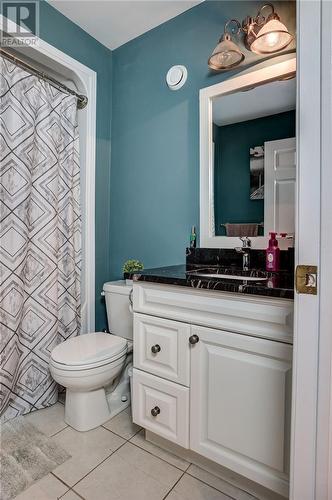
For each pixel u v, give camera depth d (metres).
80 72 1.90
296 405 0.78
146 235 1.96
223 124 1.64
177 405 1.23
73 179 1.92
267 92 1.52
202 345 1.15
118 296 1.81
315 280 0.74
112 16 1.79
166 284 1.24
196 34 1.72
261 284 1.04
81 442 1.39
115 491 1.12
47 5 1.69
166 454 1.32
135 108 2.01
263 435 1.01
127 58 2.04
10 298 1.55
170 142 1.84
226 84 1.61
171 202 1.84
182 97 1.78
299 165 0.75
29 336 1.67
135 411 1.39
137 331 1.37
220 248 1.65
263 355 1.01
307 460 0.77
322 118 0.72
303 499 0.78
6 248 1.54
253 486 1.11
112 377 1.53
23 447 1.34
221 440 1.11
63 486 1.14
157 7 1.72
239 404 1.06
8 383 1.56
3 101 1.52
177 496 1.10
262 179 1.54
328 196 0.71
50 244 1.74
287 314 0.95
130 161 2.04
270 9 1.47
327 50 0.71
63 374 1.38
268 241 1.49
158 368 1.29
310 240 0.74
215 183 1.67
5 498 1.08
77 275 1.95
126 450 1.34
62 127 1.83
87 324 2.03
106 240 2.15
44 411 1.67
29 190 1.63
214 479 1.18
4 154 1.53
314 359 0.75
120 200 2.10
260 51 1.45
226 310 1.09
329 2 0.70
